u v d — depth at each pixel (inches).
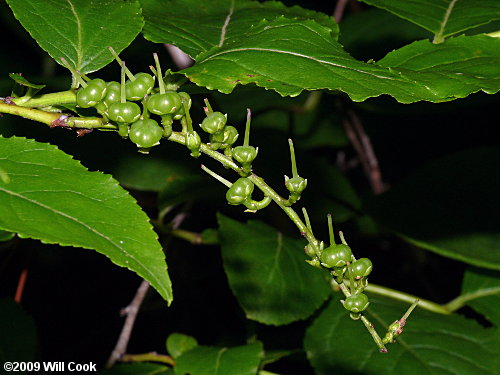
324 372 12.1
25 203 8.5
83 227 8.5
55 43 9.6
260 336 13.6
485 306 13.0
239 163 9.0
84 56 9.7
